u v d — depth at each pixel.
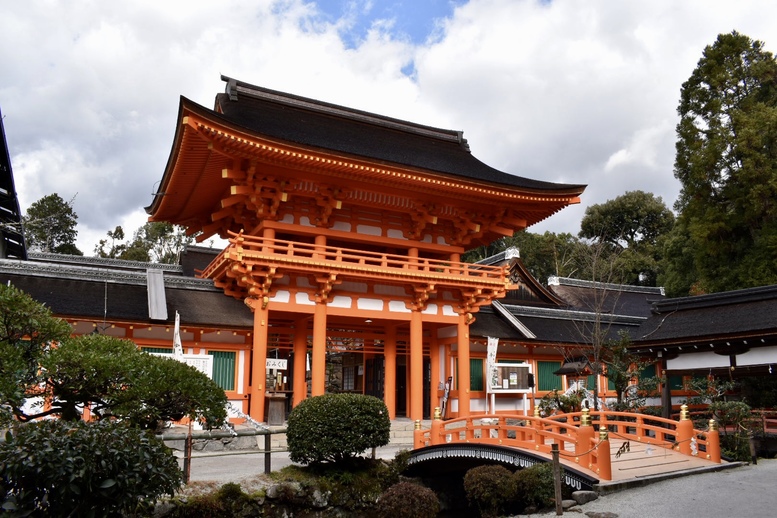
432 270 29.12
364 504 14.92
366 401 15.66
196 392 11.04
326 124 29.08
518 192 26.88
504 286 27.72
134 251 63.56
